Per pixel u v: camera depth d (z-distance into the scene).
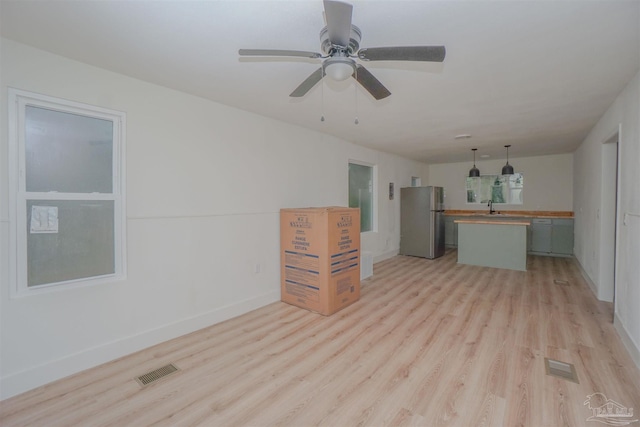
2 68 1.93
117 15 1.66
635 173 2.46
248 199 3.46
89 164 2.33
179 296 2.85
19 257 2.02
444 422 1.73
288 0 1.53
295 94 2.26
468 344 2.63
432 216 6.43
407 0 1.53
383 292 4.14
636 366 2.26
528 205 7.12
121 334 2.48
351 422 1.74
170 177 2.77
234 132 3.31
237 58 2.18
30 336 2.05
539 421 1.72
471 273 5.12
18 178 2.02
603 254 3.71
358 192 5.73
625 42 1.96
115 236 2.46
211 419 1.78
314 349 2.58
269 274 3.71
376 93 2.18
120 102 2.45
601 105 3.26
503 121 3.91
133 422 1.76
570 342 2.63
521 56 2.16
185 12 1.64
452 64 2.28
